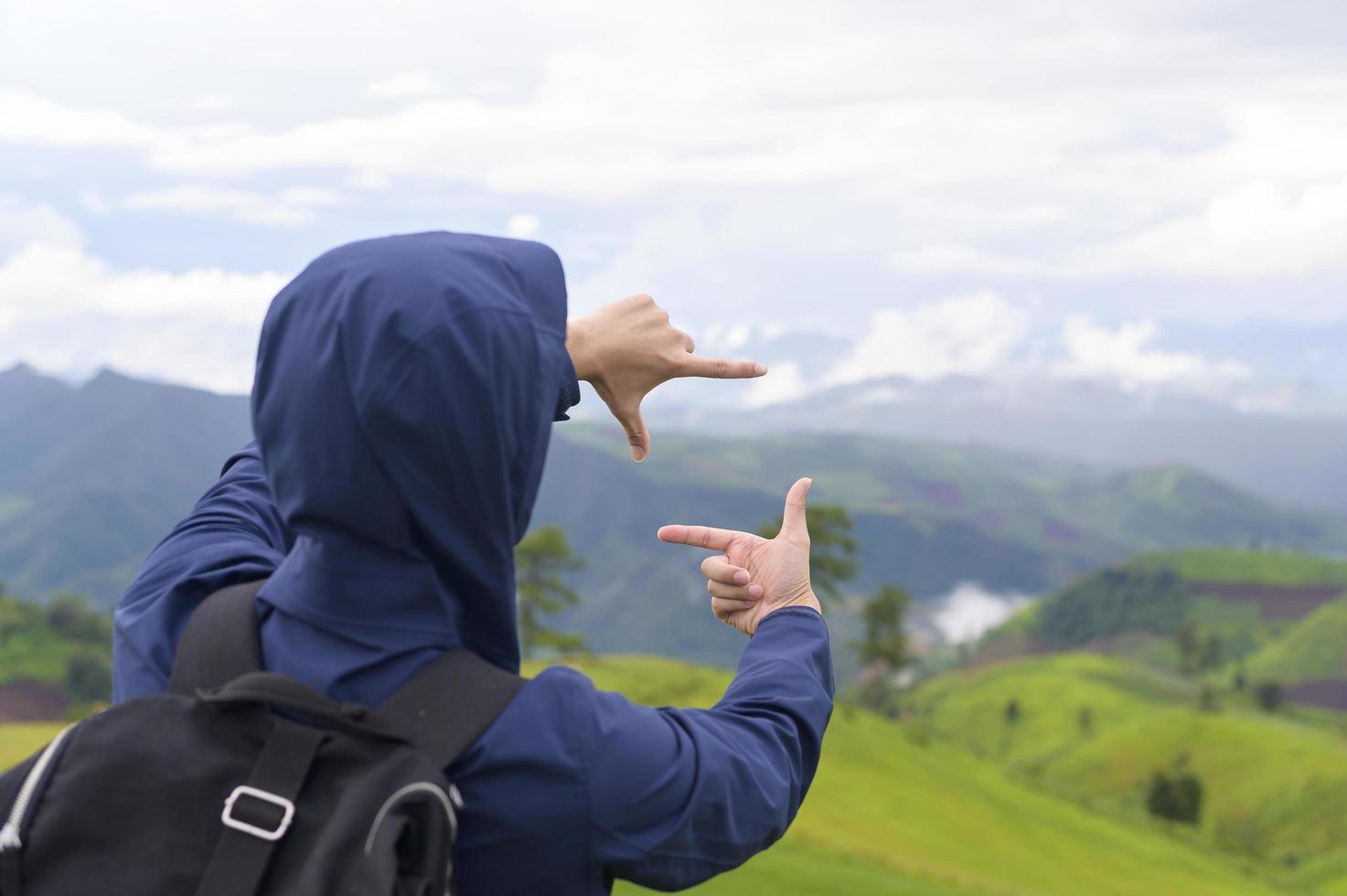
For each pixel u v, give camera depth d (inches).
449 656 55.1
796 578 67.1
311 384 52.8
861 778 2733.8
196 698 54.5
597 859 53.4
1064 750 7185.0
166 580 65.8
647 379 67.1
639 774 53.7
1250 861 4303.6
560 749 53.1
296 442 53.1
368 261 54.8
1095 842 2847.0
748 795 56.4
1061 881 2246.6
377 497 52.4
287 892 49.4
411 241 56.8
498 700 53.8
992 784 3346.5
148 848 51.1
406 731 52.8
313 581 55.3
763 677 61.5
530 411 54.9
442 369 51.9
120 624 63.9
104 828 51.4
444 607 55.4
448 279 54.0
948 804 2699.3
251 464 76.1
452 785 51.4
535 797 52.7
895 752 3171.8
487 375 52.7
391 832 48.7
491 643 58.6
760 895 1074.1
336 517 53.0
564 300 58.6
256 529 71.4
